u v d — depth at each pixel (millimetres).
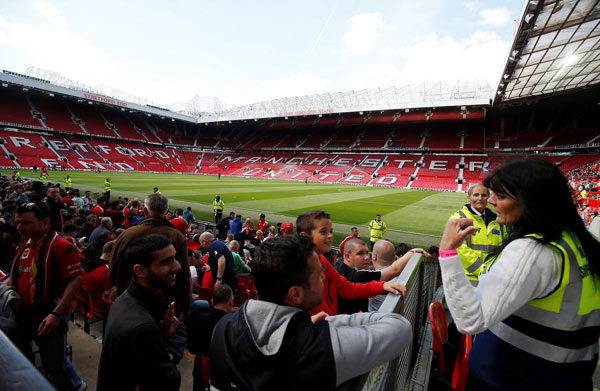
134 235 2658
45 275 2564
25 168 39594
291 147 63000
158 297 1998
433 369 1839
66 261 2588
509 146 45312
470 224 1194
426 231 13828
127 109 57844
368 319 1260
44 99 53219
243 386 1023
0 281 2900
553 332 1113
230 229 10828
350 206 20688
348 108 49031
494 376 1281
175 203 19391
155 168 54375
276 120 62656
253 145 67625
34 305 2562
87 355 3133
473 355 1420
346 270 2811
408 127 56594
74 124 53500
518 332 1192
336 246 10883
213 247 4684
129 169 50312
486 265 1392
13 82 43250
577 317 1096
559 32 16188
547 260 1058
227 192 26188
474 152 48000
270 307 1130
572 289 1081
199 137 72062
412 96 49625
